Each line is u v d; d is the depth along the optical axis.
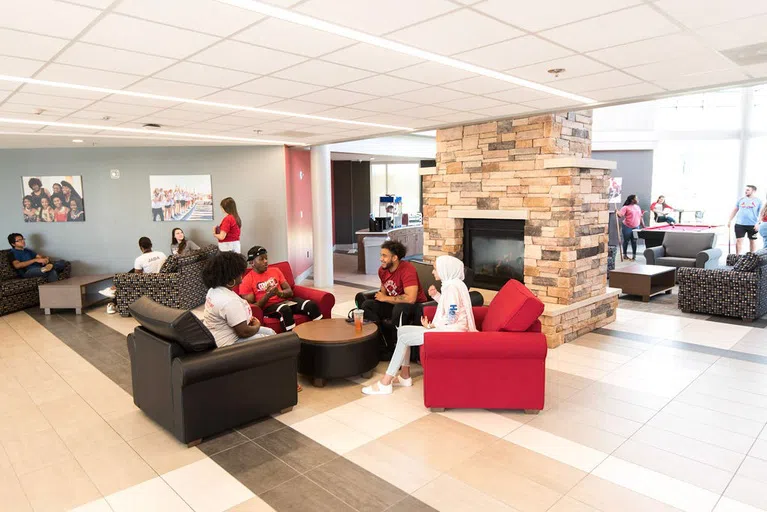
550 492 2.72
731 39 3.07
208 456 3.17
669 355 5.01
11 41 2.93
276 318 4.80
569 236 5.20
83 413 3.85
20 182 8.89
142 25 2.70
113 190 8.96
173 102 4.80
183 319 3.21
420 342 3.99
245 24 2.71
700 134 12.52
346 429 3.51
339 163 14.76
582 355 5.01
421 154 12.53
